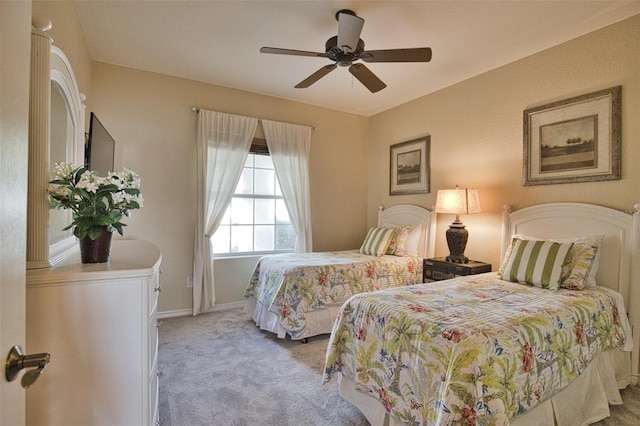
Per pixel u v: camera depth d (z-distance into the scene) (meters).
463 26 2.59
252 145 4.12
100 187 1.32
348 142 4.90
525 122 3.05
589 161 2.62
